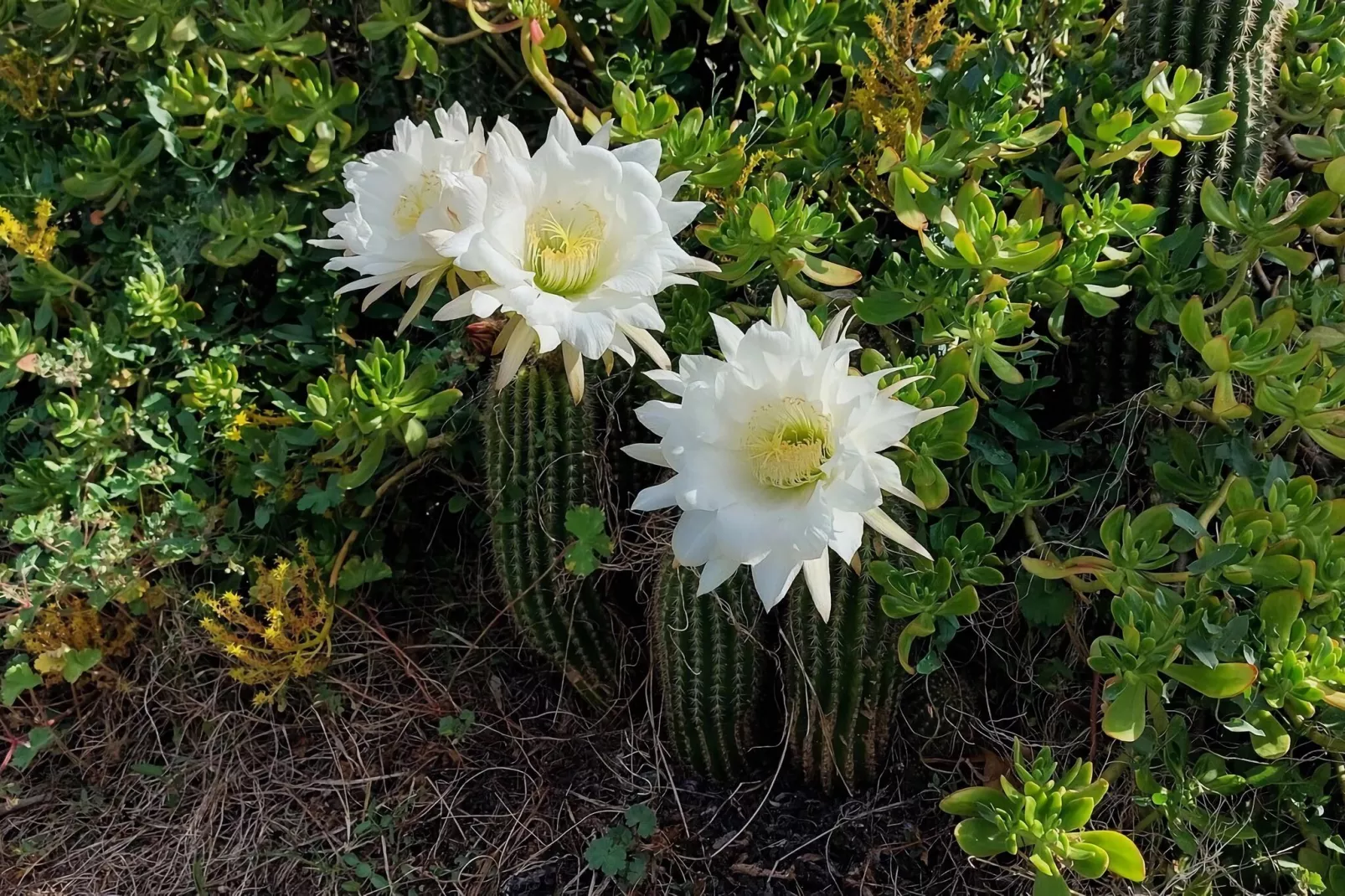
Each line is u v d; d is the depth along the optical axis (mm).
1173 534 664
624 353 553
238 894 742
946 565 589
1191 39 656
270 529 828
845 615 632
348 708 828
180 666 836
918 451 610
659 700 791
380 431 736
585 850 725
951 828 683
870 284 723
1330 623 583
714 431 513
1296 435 689
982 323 611
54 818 806
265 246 840
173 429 838
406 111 897
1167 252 660
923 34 728
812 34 784
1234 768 632
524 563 737
